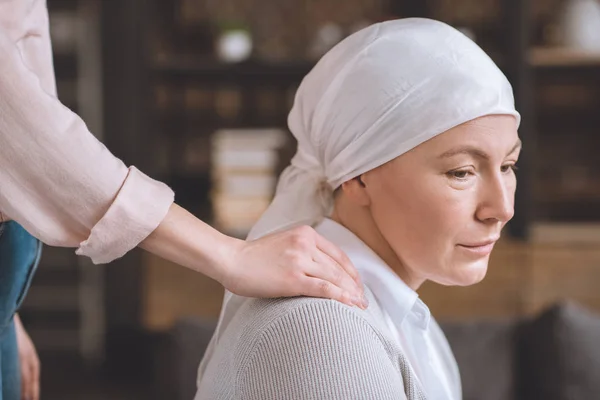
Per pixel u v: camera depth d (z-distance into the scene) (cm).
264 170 417
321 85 113
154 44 442
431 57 105
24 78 104
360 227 116
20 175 104
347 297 103
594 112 463
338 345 96
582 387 219
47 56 122
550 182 463
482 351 225
